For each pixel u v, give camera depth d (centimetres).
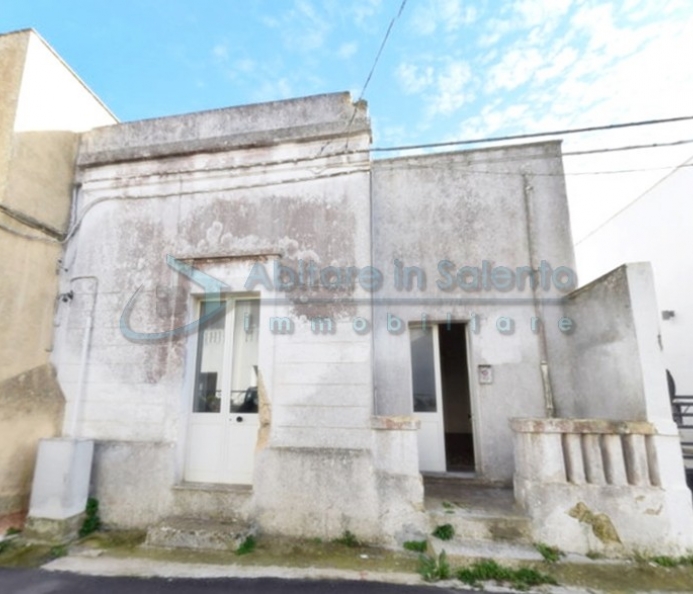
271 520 432
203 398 513
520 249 578
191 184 546
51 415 498
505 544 386
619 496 385
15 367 473
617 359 441
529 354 546
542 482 397
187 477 487
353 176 508
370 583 343
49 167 534
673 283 813
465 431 702
